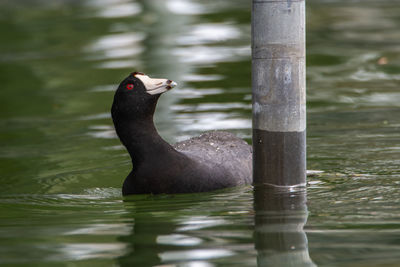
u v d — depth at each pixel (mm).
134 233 8789
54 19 36406
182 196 10797
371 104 18422
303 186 10961
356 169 12445
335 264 7309
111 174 13086
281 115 10562
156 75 22359
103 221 9555
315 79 21859
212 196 10703
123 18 35250
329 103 18719
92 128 16922
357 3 39000
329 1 40188
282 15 10125
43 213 10273
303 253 7699
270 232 8570
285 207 9859
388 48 26391
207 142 12523
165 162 10914
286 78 10391
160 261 7555
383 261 7336
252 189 10961
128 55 26125
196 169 10969
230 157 11766
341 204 9945
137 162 11023
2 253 8078
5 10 40312
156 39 29156
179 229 8891
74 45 29031
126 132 10930
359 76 22047
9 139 16188
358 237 8234
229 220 9242
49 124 17516
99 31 31953
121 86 10883
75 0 42969
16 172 13344
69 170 13406
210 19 34188
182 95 19859
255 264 7375
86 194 11633
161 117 17547
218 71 22859
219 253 7781
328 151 13953
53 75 23500
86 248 8172
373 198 10281
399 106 18078
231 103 18750
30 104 19875
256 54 10453
